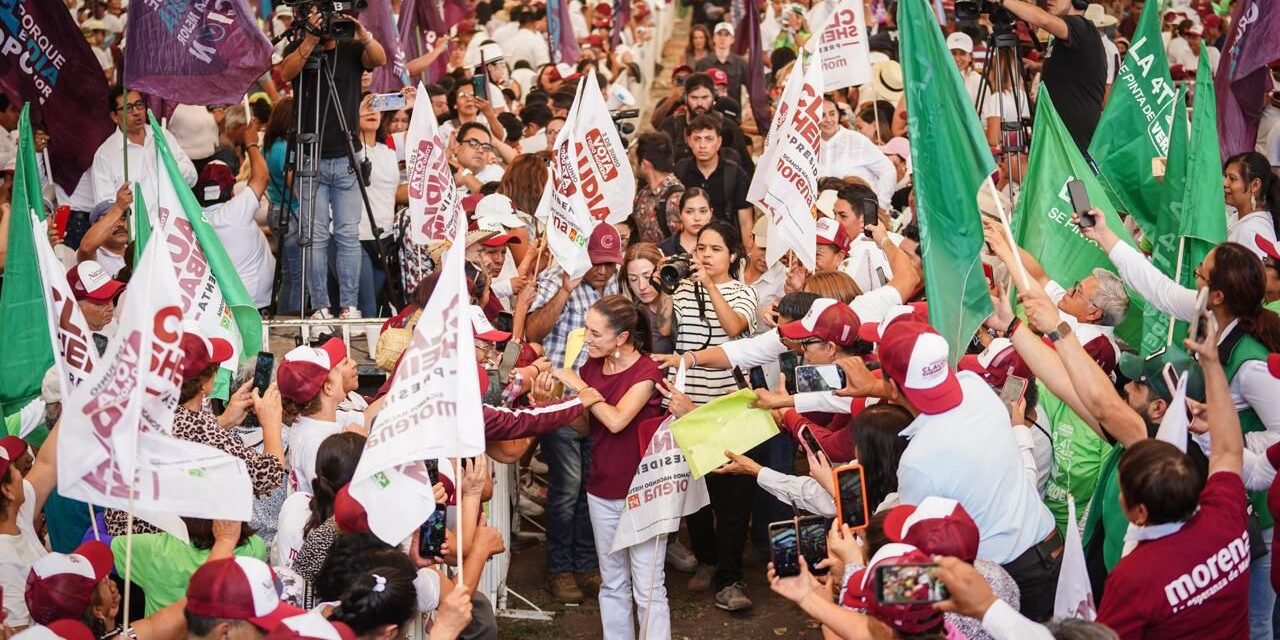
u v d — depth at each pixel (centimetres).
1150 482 891
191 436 1179
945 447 1043
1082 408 1099
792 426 1334
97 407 933
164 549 1113
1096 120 2091
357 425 1285
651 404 1393
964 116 1164
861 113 2734
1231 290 1134
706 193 1984
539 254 1638
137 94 1992
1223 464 954
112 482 941
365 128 2116
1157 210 1616
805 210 1612
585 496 1639
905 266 1575
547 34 3819
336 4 1820
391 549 970
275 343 1869
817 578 1088
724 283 1631
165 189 1423
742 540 1589
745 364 1453
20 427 1345
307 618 822
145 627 989
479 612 1162
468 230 1753
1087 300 1323
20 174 1350
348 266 1967
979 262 1173
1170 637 898
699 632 1537
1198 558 896
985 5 2072
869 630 861
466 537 1118
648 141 2127
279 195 2117
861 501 1024
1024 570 1051
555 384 1488
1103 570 1155
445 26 3262
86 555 987
